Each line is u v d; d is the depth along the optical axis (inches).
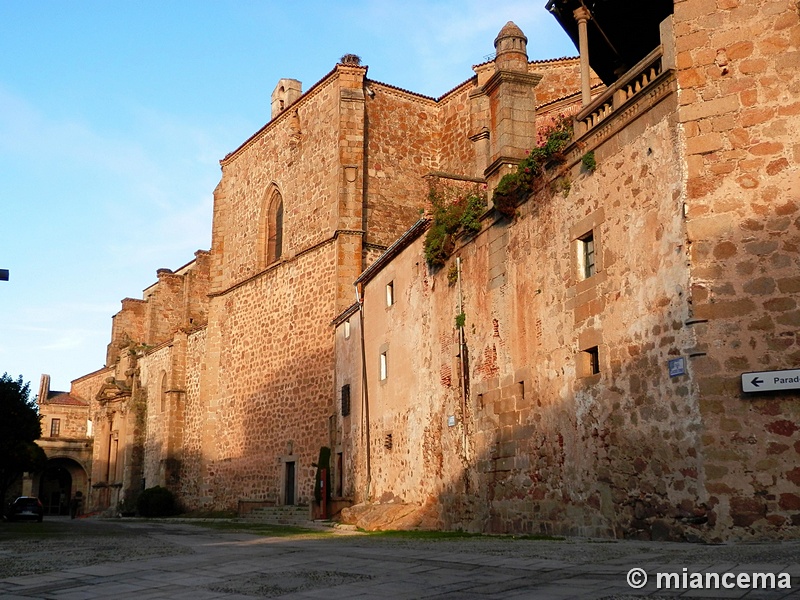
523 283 757.9
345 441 1325.0
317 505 1278.3
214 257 1924.2
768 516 486.0
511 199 776.3
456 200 970.7
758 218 522.0
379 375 1170.0
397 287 1110.4
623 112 620.1
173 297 2679.6
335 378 1424.7
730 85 544.7
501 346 792.3
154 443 2303.2
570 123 699.4
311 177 1609.3
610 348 616.1
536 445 712.4
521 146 823.1
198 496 1971.0
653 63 590.6
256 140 1844.2
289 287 1621.6
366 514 1009.5
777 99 530.3
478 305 852.6
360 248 1485.0
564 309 683.4
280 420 1590.8
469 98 1539.1
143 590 404.2
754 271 517.3
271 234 1779.0
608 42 796.0
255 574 451.8
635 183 602.2
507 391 772.0
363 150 1541.6
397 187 1585.9
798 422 488.7
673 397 543.2
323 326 1492.4
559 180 703.7
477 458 825.5
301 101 1667.1
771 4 542.0
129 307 3070.9
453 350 906.1
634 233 598.2
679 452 533.3
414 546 607.5
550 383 697.0
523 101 833.5
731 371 512.1
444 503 898.1
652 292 573.0
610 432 606.9
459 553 516.7
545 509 688.4
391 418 1103.0
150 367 2449.6
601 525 607.2
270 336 1667.1
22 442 1839.3
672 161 562.6
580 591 329.4
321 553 570.3
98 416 2795.3
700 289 529.7
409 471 1021.8
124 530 1159.0
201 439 1950.1
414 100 1644.9
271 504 1558.8
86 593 398.0
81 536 943.0
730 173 534.6
